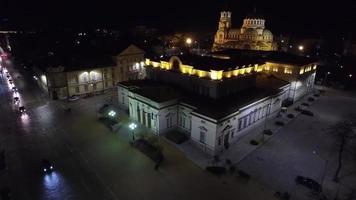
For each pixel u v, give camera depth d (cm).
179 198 3344
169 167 4022
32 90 8231
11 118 5894
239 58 6569
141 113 5394
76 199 3306
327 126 5703
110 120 5634
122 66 8538
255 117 5416
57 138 4928
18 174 3800
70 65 7462
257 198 3384
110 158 4250
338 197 3438
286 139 5069
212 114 4322
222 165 4103
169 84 6034
